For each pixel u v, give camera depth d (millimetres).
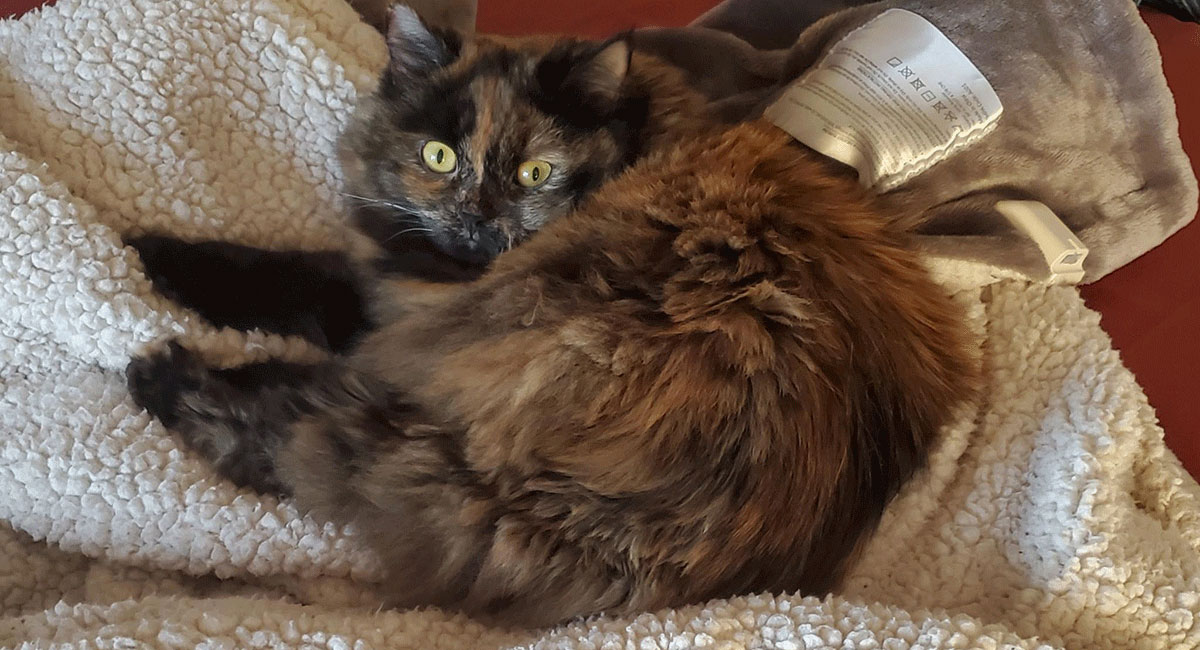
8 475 428
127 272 457
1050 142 477
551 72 440
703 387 378
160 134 487
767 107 490
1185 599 410
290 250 508
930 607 435
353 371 439
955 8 474
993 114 460
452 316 426
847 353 396
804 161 437
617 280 394
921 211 462
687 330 382
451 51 454
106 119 483
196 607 389
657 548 385
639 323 384
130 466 431
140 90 486
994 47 467
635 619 387
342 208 520
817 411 386
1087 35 477
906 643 374
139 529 428
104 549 429
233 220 504
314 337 493
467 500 395
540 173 444
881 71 463
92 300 448
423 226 462
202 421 439
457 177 444
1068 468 439
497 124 435
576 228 419
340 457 417
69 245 448
